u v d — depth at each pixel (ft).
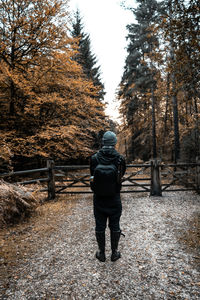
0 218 13.37
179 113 56.90
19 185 17.33
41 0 25.96
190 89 18.30
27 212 15.46
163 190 22.58
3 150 20.27
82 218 15.26
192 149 30.63
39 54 27.78
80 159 66.64
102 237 8.93
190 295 6.98
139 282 7.77
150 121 71.41
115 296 7.06
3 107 29.94
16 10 25.43
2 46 24.39
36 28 26.32
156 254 9.82
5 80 25.94
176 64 17.46
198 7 14.87
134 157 85.51
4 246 10.75
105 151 8.89
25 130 30.68
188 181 24.86
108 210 8.83
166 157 71.56
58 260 9.42
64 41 28.63
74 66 30.50
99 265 8.98
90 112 35.29
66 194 23.56
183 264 8.86
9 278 8.05
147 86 57.31
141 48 61.26
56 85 31.76
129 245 10.87
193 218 14.69
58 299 6.93
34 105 27.68
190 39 16.08
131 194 23.65
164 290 7.29
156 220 14.57
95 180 8.55
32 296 7.07
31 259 9.52
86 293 7.22
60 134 27.14
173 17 16.42
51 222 14.46
